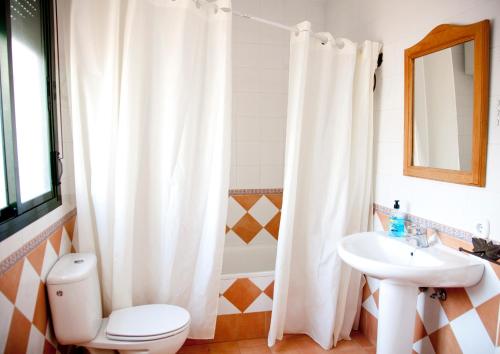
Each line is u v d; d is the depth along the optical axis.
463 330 1.42
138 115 1.54
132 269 1.68
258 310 2.01
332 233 1.90
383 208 1.95
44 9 1.44
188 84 1.58
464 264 1.31
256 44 2.55
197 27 1.59
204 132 1.69
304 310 2.05
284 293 1.90
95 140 1.52
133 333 1.40
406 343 1.46
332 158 1.89
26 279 1.15
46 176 1.47
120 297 1.58
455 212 1.46
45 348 1.29
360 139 1.92
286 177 1.80
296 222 1.98
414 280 1.29
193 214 1.72
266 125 2.63
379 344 1.51
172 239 1.65
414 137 1.68
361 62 1.91
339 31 2.45
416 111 1.66
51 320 1.36
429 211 1.61
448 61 1.46
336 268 1.90
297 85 1.74
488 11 1.29
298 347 1.96
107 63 1.49
